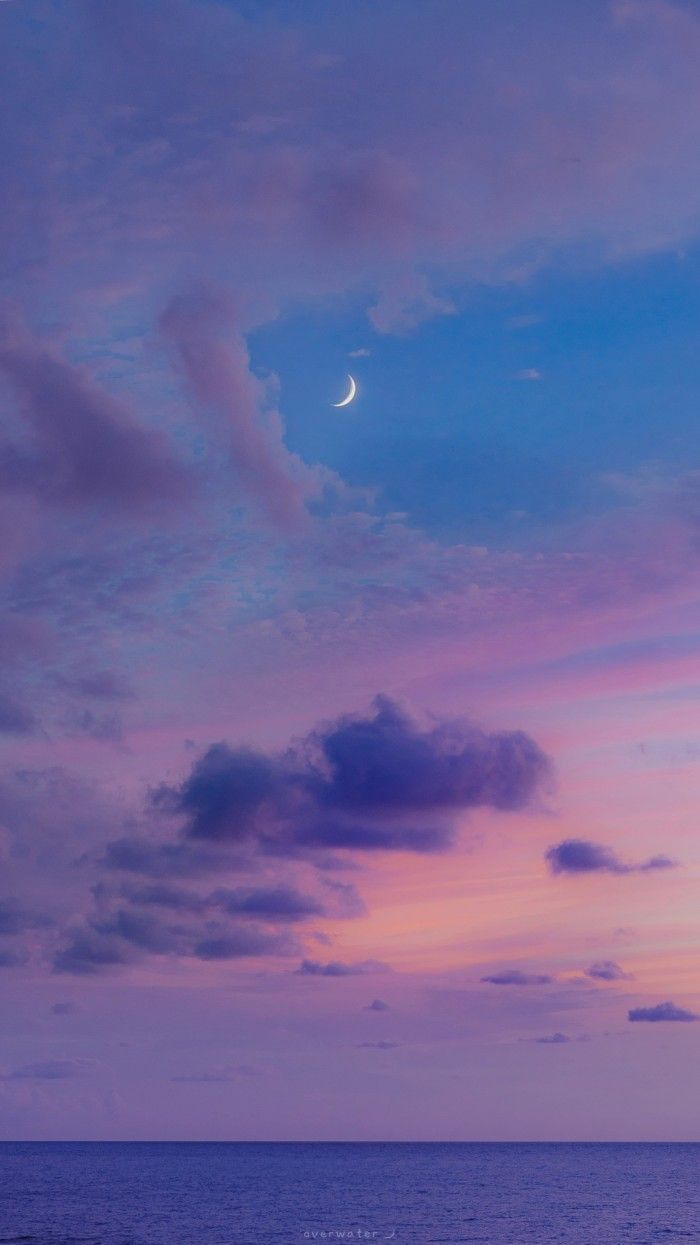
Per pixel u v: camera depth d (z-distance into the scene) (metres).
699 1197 136.38
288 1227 99.69
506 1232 95.69
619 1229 97.69
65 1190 149.12
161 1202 127.38
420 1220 106.56
